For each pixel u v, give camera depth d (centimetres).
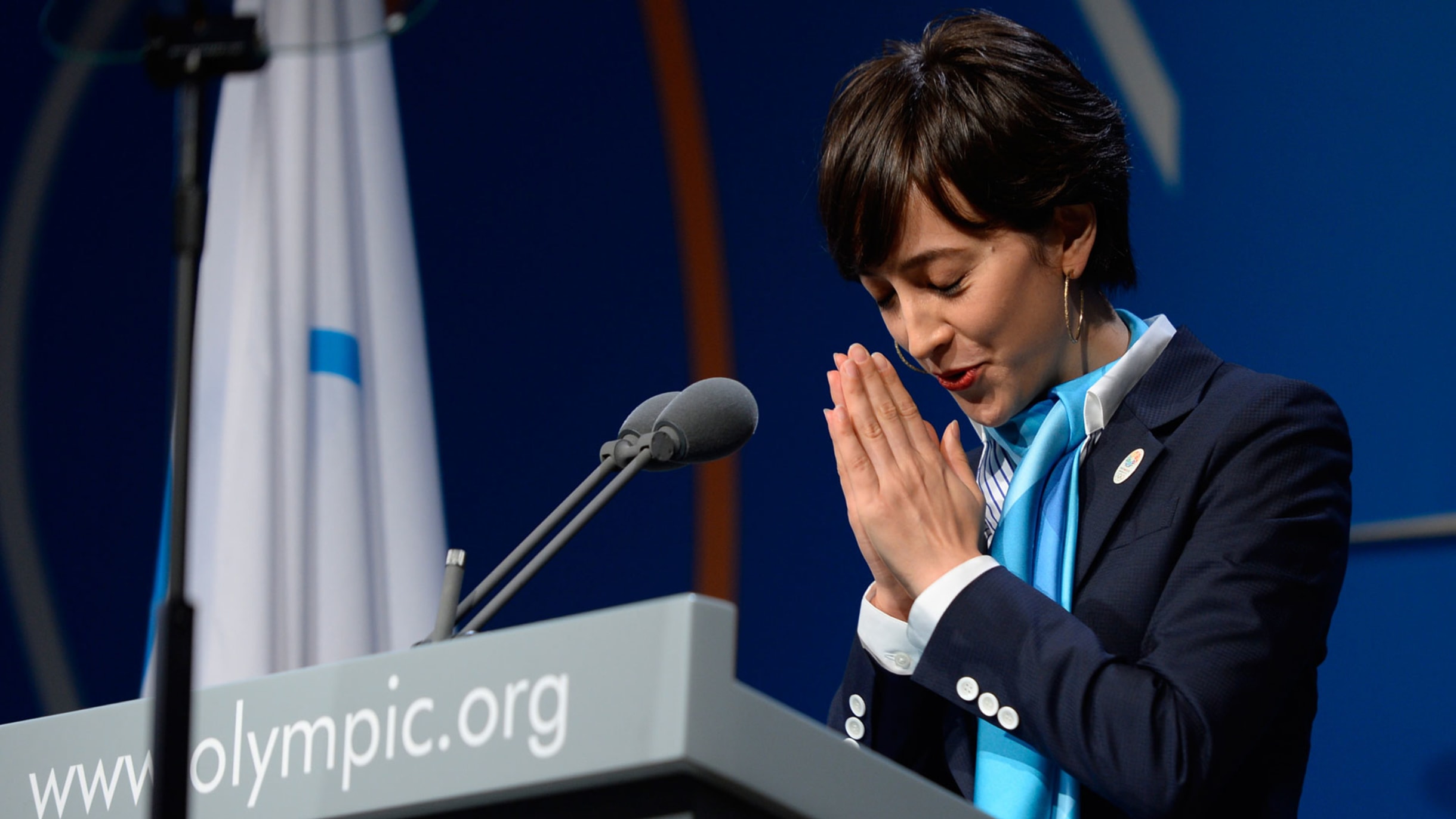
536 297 1420
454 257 1444
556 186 1432
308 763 351
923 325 575
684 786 305
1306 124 1109
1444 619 1015
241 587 920
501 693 322
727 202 1381
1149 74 1171
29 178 1460
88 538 1400
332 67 1019
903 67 581
